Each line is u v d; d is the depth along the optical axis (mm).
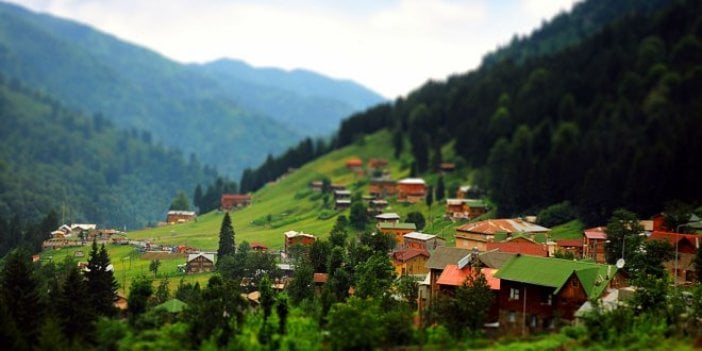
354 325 79688
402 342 82562
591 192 196625
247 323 86938
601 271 96938
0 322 80375
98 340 85250
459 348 81125
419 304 111312
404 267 145375
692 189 182500
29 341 86125
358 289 103375
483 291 88188
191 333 83375
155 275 161250
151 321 90188
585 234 158250
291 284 117500
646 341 77625
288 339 82000
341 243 160875
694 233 150250
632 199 187500
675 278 120875
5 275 94938
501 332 91875
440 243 172125
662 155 189625
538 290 93625
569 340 81875
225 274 145125
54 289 100000
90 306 92438
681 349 75000
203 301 89688
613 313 81500
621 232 143125
